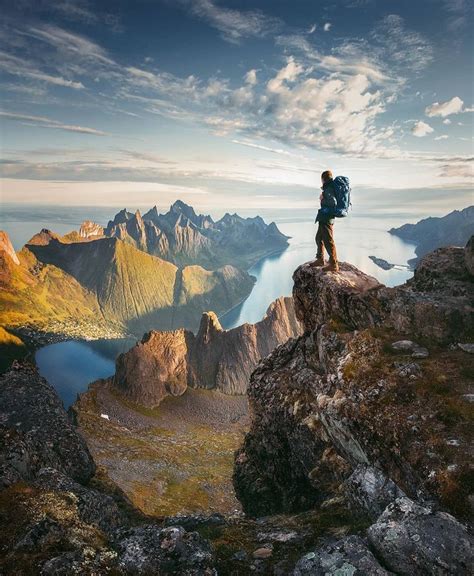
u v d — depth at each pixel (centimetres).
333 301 2445
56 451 2281
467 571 882
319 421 2219
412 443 1300
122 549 1064
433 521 996
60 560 955
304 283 2742
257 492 2686
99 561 988
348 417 1582
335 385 1778
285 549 1260
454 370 1540
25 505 1166
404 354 1756
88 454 2442
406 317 1956
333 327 2316
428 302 1933
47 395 2709
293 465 2464
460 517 1039
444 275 2192
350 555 991
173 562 1030
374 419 1479
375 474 1398
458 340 1775
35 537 1039
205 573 1003
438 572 901
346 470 1955
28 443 1841
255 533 1400
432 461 1200
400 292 2117
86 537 1086
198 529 1500
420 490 1184
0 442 1630
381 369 1670
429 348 1769
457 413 1311
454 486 1085
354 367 1762
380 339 1889
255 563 1190
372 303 2216
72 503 1253
